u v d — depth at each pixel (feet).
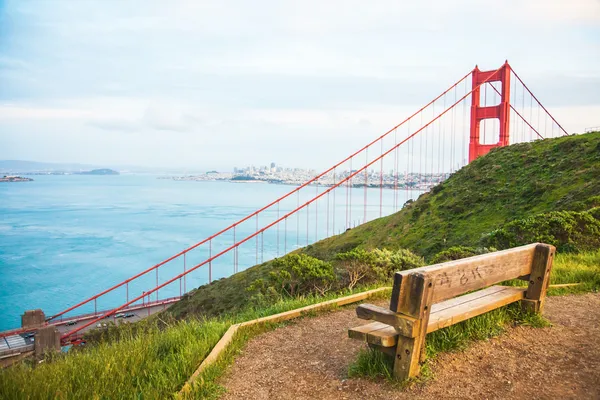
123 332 18.93
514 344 14.53
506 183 139.95
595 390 11.51
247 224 622.13
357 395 11.35
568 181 117.39
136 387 12.05
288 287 29.17
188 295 143.64
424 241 131.75
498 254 14.46
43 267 372.58
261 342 15.64
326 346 15.10
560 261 29.84
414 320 11.13
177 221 643.04
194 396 11.30
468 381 11.89
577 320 17.24
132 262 394.93
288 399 11.32
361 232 179.32
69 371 13.12
